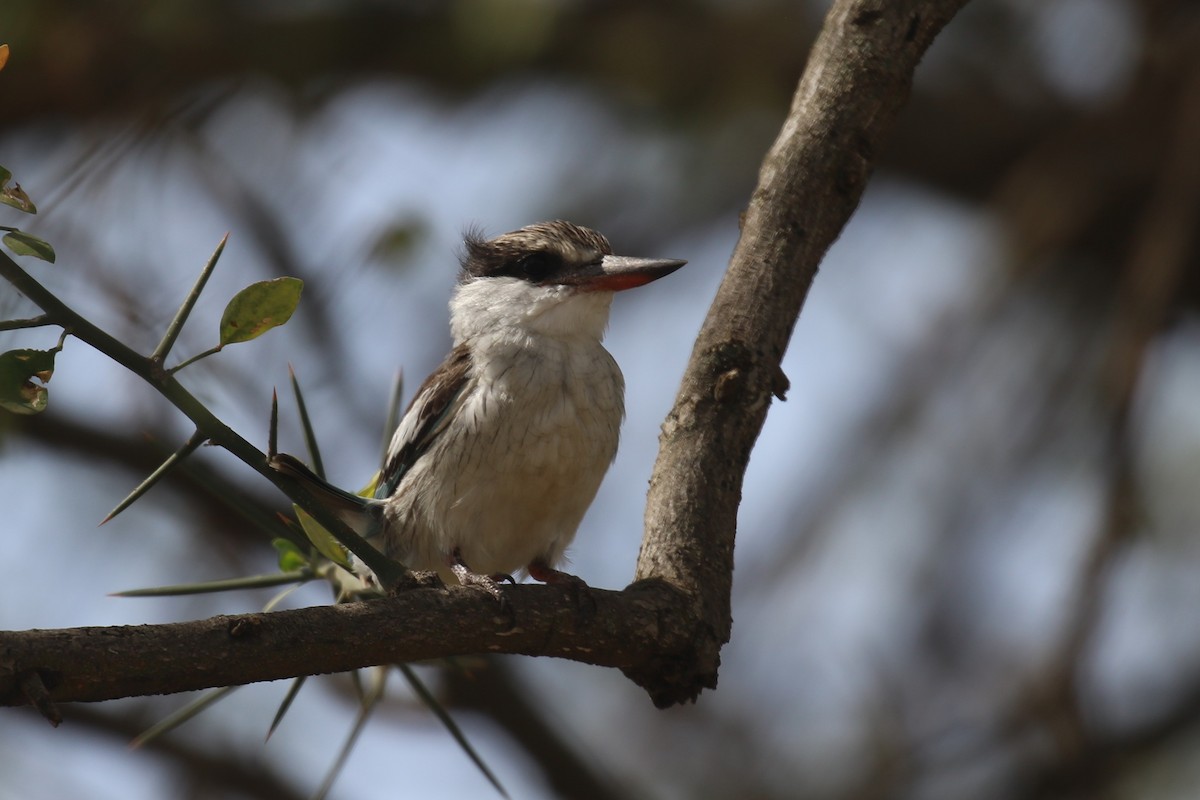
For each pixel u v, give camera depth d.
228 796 10.38
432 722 10.34
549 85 13.45
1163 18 12.26
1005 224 12.64
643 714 13.13
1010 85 13.86
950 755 11.77
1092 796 11.08
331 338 10.72
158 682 3.95
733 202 13.26
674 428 5.40
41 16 11.50
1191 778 11.21
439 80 13.40
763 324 5.42
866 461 12.94
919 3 5.55
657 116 13.12
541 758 10.77
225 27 12.08
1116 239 12.29
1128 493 9.02
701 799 12.54
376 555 4.58
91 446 10.62
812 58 5.68
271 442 4.55
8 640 3.78
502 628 4.52
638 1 13.27
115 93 11.67
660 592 4.95
